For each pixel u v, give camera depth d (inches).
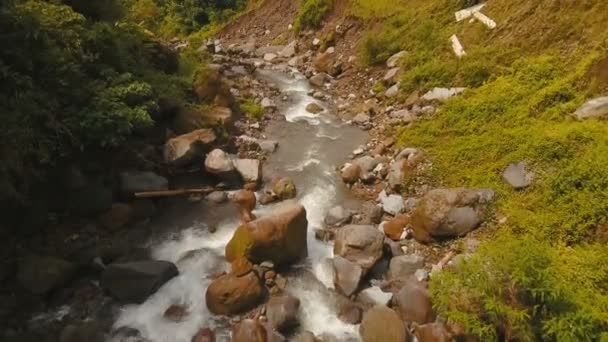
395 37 632.4
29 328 265.4
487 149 367.2
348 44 725.3
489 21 520.1
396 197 368.2
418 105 487.8
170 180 387.2
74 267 293.1
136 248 322.7
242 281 279.4
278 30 1016.9
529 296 219.8
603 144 302.7
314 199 383.6
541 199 302.8
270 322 265.6
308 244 330.3
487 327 224.8
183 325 271.3
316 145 471.2
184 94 467.5
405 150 410.6
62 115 319.9
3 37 297.6
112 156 362.0
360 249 302.8
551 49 431.2
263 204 374.9
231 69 659.4
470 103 423.5
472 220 312.8
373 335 255.0
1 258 288.8
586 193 282.8
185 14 1226.6
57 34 342.6
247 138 464.4
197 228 345.7
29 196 308.5
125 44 432.5
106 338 263.0
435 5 627.5
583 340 207.0
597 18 406.3
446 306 243.3
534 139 340.5
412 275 292.7
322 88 638.5
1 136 272.2
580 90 368.8
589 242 265.7
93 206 329.7
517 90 404.5
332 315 277.0
